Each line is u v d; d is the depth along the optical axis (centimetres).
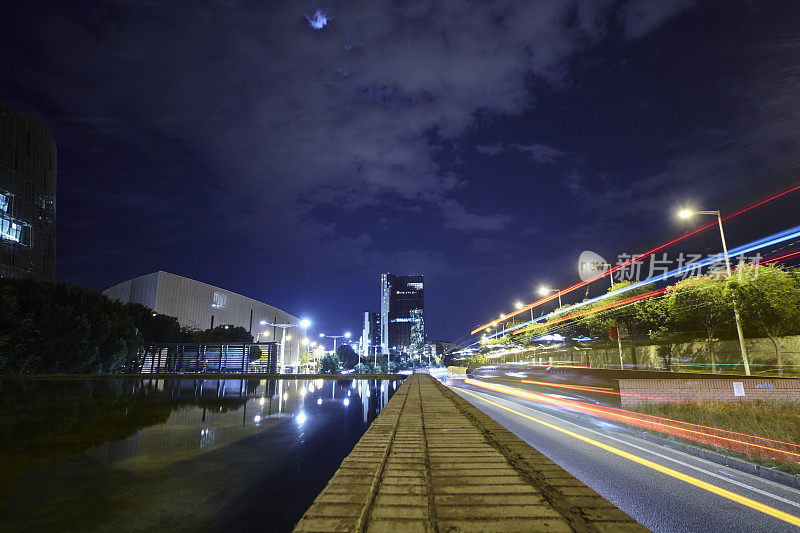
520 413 1540
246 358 5409
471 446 412
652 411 1287
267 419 1476
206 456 912
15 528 528
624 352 4009
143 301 10081
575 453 879
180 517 575
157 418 1416
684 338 3588
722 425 1019
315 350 11769
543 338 6506
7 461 842
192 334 7225
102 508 600
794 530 487
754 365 2741
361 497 239
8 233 7250
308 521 197
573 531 186
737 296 2483
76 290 4275
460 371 5131
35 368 3647
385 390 2902
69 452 916
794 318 2464
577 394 2227
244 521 562
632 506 564
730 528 490
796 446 822
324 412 1686
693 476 705
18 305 3522
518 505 226
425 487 264
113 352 4300
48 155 8388
